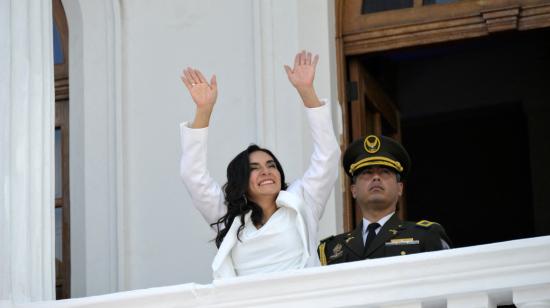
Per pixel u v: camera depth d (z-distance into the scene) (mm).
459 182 44875
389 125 30984
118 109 27609
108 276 26969
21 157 22641
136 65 27953
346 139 27109
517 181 44375
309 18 27188
